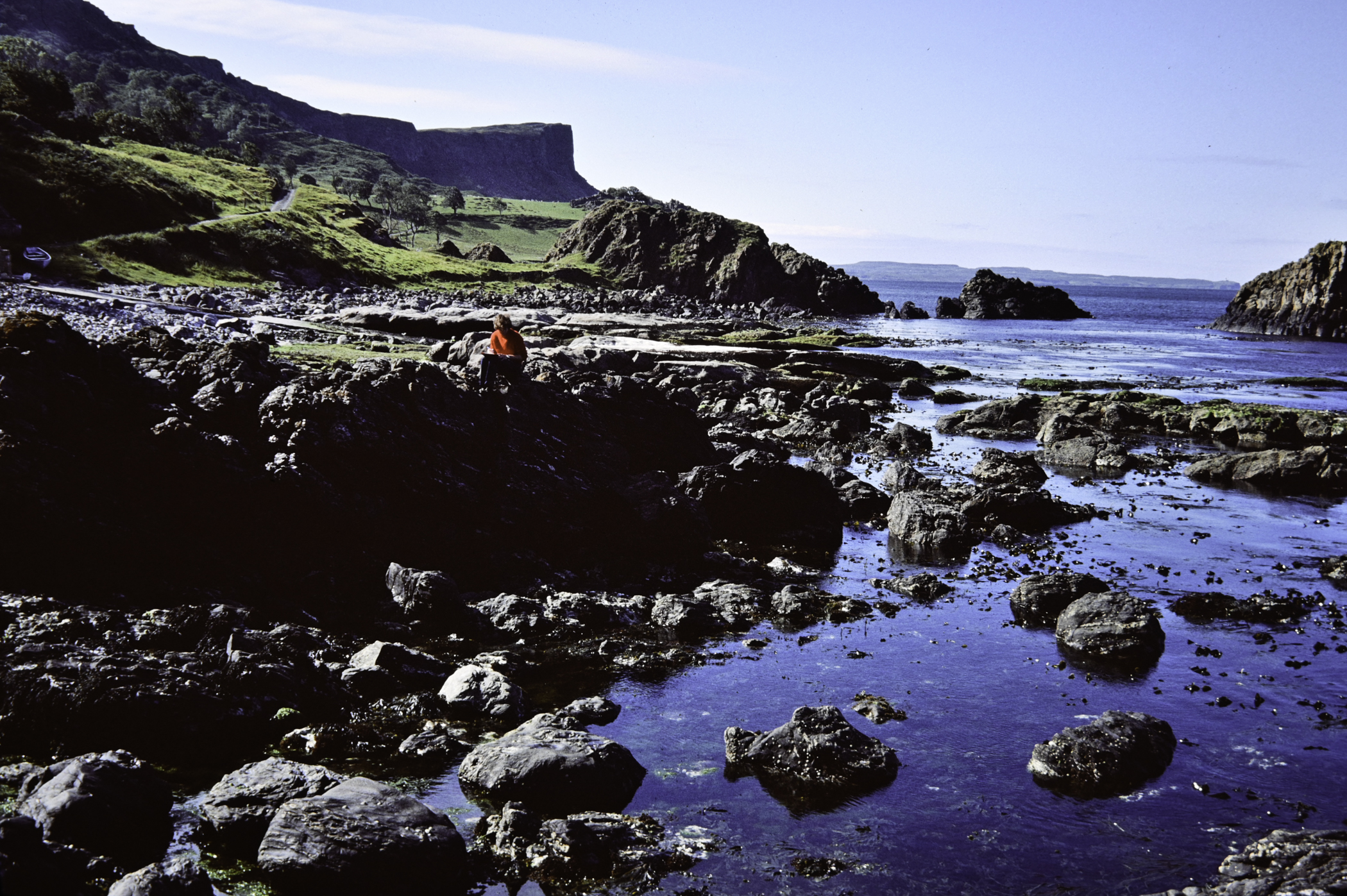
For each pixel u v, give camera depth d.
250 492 20.41
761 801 13.14
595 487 26.25
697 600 21.22
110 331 44.56
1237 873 11.14
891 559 27.23
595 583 23.41
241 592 18.94
